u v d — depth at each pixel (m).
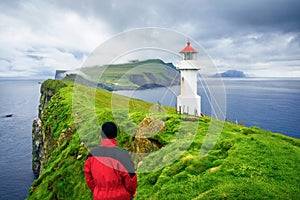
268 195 7.26
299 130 91.50
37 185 16.72
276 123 103.62
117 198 5.10
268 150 10.79
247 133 15.13
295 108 145.62
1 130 123.12
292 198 7.14
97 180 5.18
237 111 133.75
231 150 11.13
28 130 123.44
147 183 10.05
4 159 77.69
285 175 8.57
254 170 8.98
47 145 27.20
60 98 31.89
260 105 158.00
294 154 10.55
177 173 9.95
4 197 52.66
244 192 7.45
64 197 14.05
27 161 75.75
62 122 24.44
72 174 15.09
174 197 8.16
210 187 8.27
